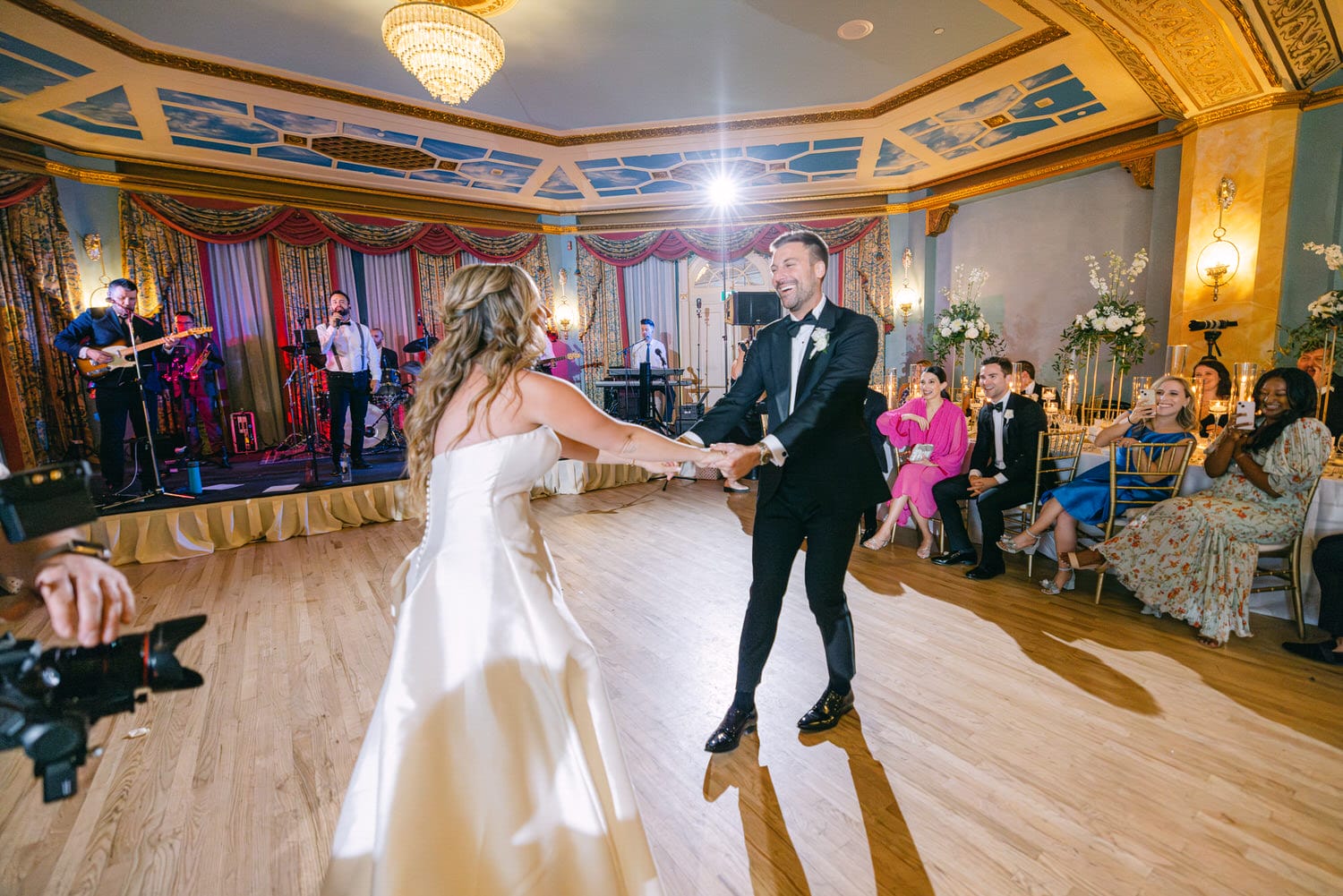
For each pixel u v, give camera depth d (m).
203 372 7.15
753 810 1.88
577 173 7.89
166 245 7.09
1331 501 2.93
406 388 7.93
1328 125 5.59
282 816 1.88
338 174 7.61
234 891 1.61
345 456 6.77
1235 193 5.84
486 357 1.37
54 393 6.36
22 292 6.14
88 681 0.66
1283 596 3.11
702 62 5.36
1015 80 5.76
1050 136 7.11
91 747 0.65
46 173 6.23
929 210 8.77
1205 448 3.99
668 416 9.13
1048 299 7.81
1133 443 3.20
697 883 1.62
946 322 6.32
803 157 7.61
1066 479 3.77
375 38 4.84
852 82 5.80
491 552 1.31
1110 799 1.88
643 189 8.62
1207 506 2.88
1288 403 2.74
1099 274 7.34
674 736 2.26
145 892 1.60
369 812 1.16
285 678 2.72
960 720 2.31
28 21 4.36
